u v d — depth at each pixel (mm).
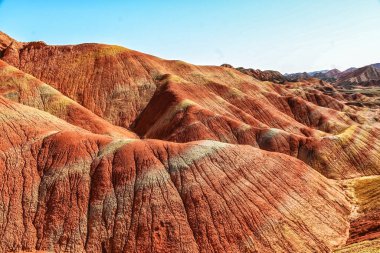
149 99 108500
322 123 119875
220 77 133250
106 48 124750
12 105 59938
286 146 84938
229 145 54375
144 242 40312
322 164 81375
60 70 113562
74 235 41188
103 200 44375
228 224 42562
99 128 82812
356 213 52281
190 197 44812
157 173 47094
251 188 47812
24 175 46156
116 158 48969
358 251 37562
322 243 43656
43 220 42250
